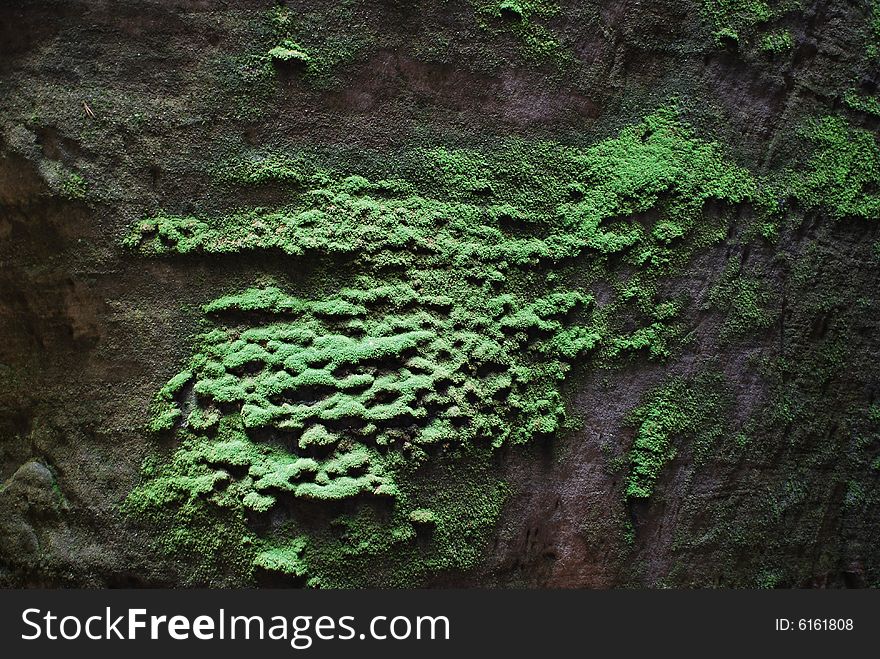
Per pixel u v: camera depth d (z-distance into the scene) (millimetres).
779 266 1672
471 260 1562
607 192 1627
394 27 1586
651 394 1603
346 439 1465
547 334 1572
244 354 1488
